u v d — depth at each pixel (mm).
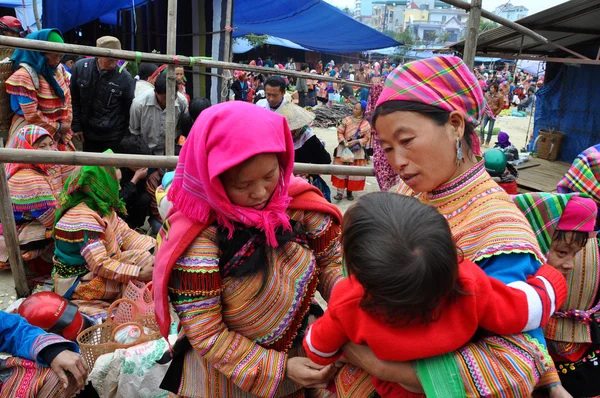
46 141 3746
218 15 7613
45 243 3605
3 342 2102
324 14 10695
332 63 31500
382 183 1830
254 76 18359
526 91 22312
